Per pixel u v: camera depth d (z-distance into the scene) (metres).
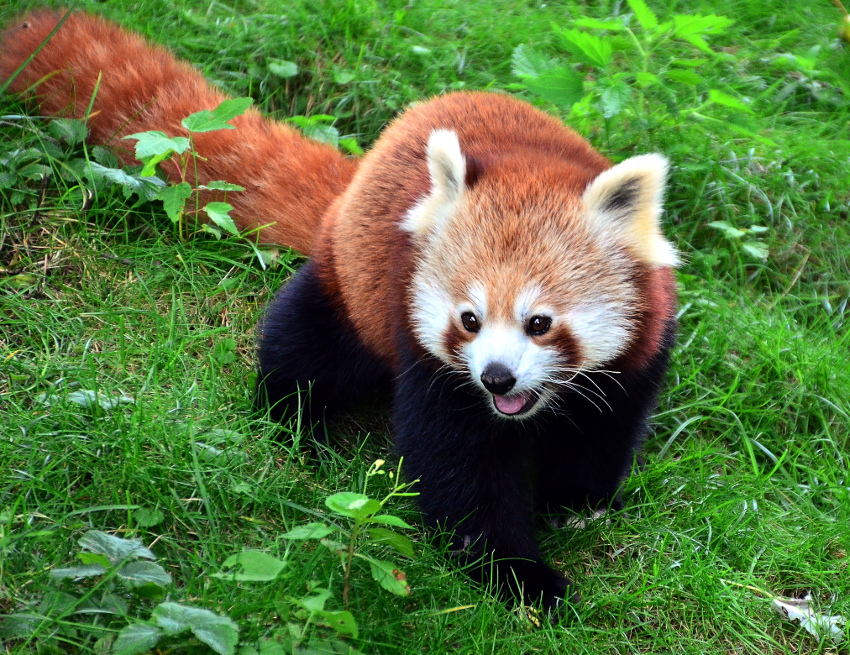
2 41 9.50
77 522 6.08
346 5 11.29
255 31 10.90
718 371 9.18
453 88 10.96
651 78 10.38
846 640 6.71
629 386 7.06
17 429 6.70
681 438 8.76
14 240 8.45
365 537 6.75
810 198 10.62
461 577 6.87
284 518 6.66
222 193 9.24
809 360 9.09
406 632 6.07
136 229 9.09
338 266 8.08
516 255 6.37
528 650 6.28
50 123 9.19
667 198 10.32
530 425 7.25
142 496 6.48
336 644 5.48
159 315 8.34
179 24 10.90
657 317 6.86
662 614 6.75
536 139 7.73
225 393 7.98
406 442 7.25
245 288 9.00
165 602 5.27
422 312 6.70
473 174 6.78
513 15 12.27
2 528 5.83
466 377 6.77
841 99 12.05
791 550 7.41
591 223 6.52
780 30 13.05
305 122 10.16
